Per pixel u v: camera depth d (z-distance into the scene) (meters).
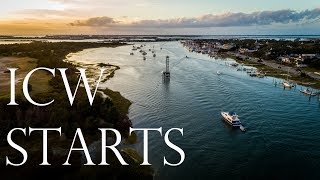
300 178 58.22
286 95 124.38
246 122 89.19
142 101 111.56
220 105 106.88
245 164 63.12
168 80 154.50
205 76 168.00
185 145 72.12
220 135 78.38
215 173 59.41
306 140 75.94
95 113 81.38
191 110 100.44
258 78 164.00
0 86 102.56
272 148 70.88
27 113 75.19
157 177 57.91
